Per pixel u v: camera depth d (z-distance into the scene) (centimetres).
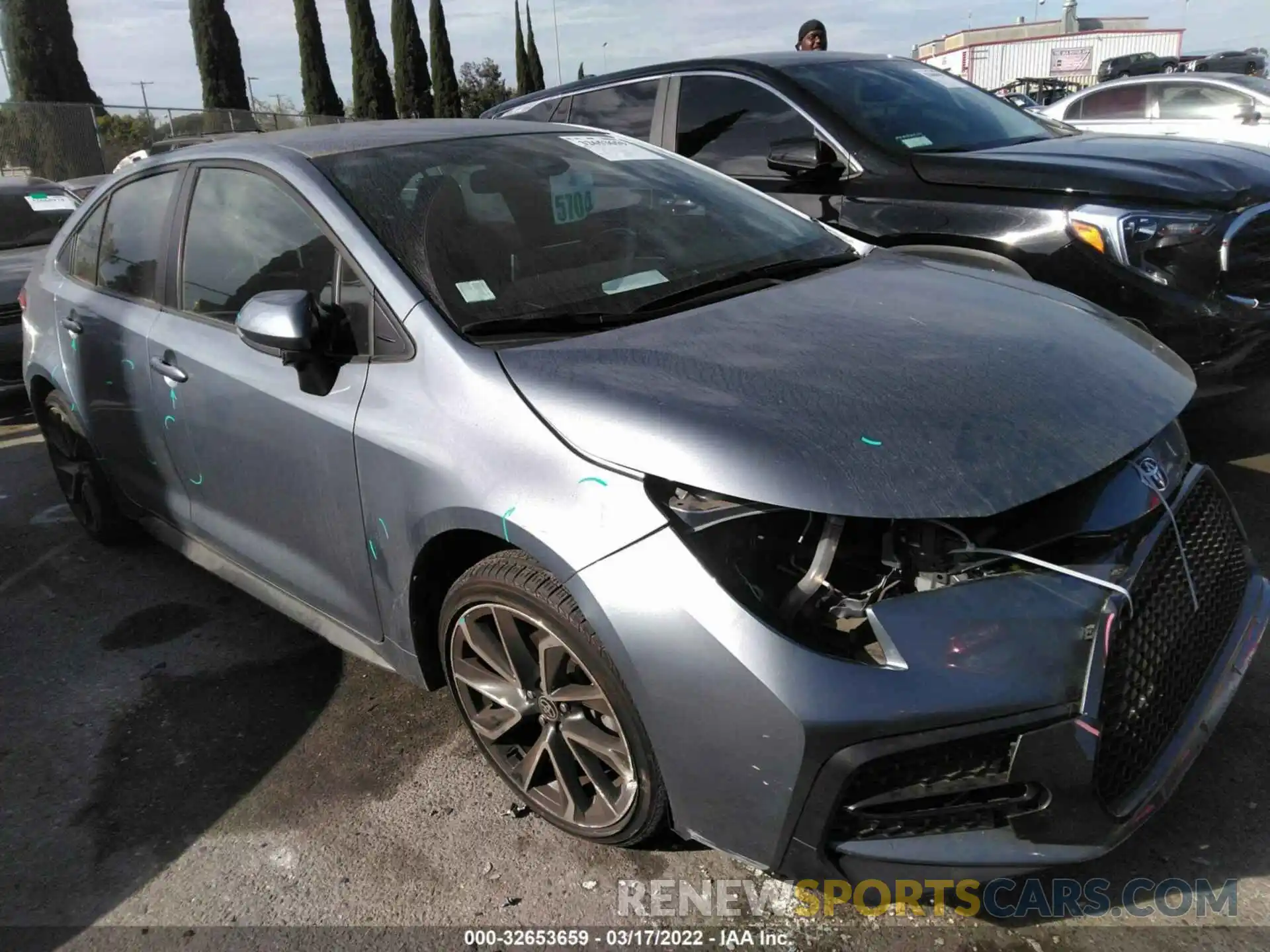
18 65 2655
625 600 189
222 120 2245
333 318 254
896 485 183
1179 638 207
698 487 188
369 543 250
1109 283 381
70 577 407
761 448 188
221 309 297
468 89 4853
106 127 2116
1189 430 464
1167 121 1034
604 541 194
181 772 277
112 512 414
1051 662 177
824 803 179
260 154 295
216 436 295
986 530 191
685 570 185
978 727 174
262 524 295
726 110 520
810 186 475
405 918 221
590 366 217
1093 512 198
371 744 283
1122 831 192
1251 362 381
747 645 178
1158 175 396
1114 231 378
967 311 252
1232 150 441
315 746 284
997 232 407
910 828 185
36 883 240
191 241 315
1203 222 371
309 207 269
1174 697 209
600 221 290
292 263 271
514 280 254
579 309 249
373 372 243
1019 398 206
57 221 790
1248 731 256
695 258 286
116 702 314
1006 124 512
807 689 174
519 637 228
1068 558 192
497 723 245
